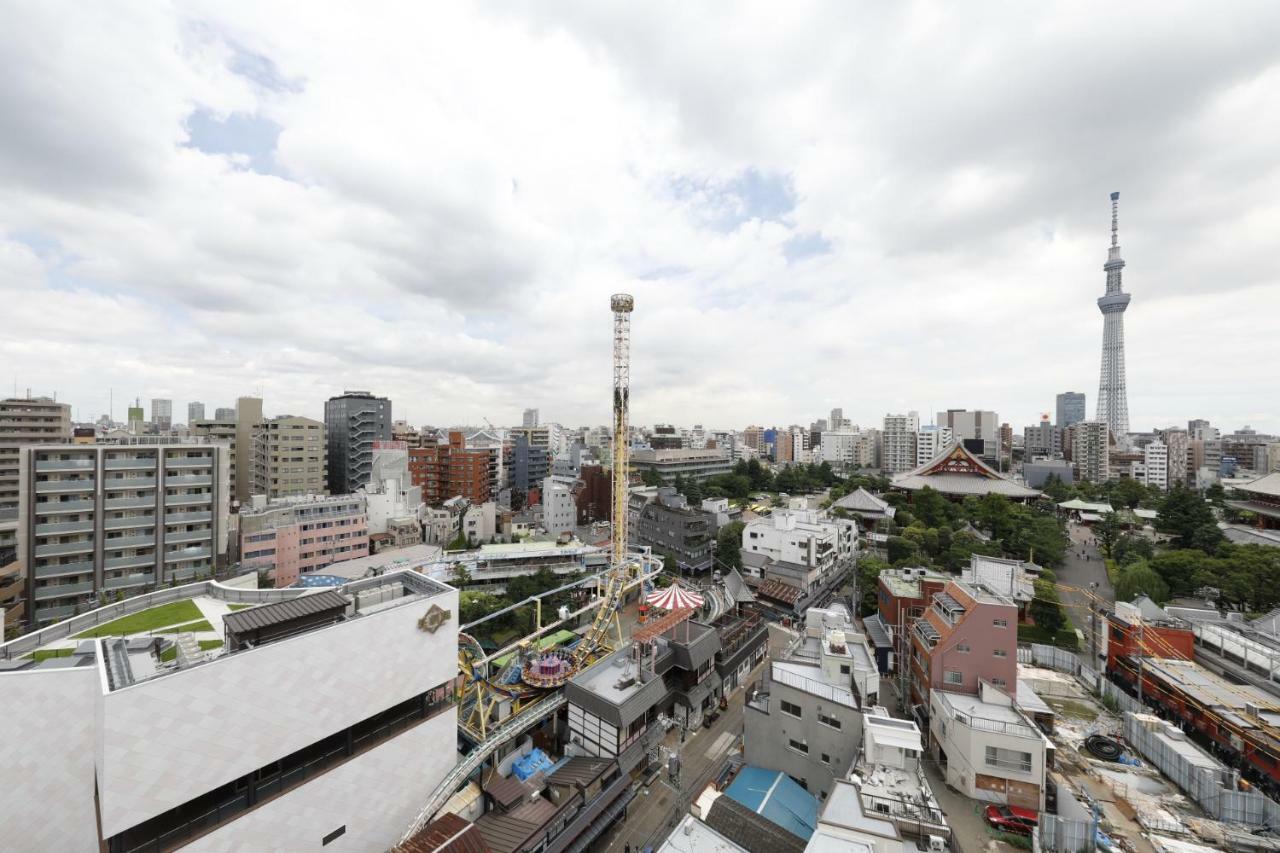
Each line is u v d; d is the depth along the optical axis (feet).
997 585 175.52
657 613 255.91
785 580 273.95
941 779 122.72
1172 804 108.99
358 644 95.20
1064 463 642.63
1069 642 207.00
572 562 294.66
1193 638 160.04
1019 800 110.11
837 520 329.11
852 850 75.97
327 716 90.84
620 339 288.30
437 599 108.99
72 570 215.10
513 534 380.37
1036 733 112.57
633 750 131.64
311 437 391.04
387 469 412.77
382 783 99.25
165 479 236.22
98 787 79.15
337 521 286.25
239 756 80.53
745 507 485.97
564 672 155.63
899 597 192.34
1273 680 139.54
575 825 107.34
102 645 89.35
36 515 209.26
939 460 510.99
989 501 388.57
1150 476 631.15
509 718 140.67
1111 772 119.55
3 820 80.23
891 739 105.91
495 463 562.25
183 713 75.20
